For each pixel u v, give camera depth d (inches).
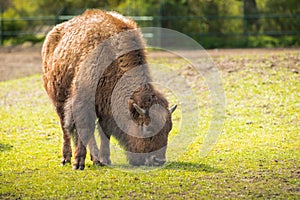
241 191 525.0
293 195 512.1
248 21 1807.3
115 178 570.3
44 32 2011.6
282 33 1749.5
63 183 557.6
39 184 556.7
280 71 1107.3
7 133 802.8
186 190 530.0
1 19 1899.6
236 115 863.1
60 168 615.5
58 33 663.8
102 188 540.4
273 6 1802.4
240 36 1748.3
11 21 1994.3
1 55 1690.5
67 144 639.1
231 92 999.6
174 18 1747.0
